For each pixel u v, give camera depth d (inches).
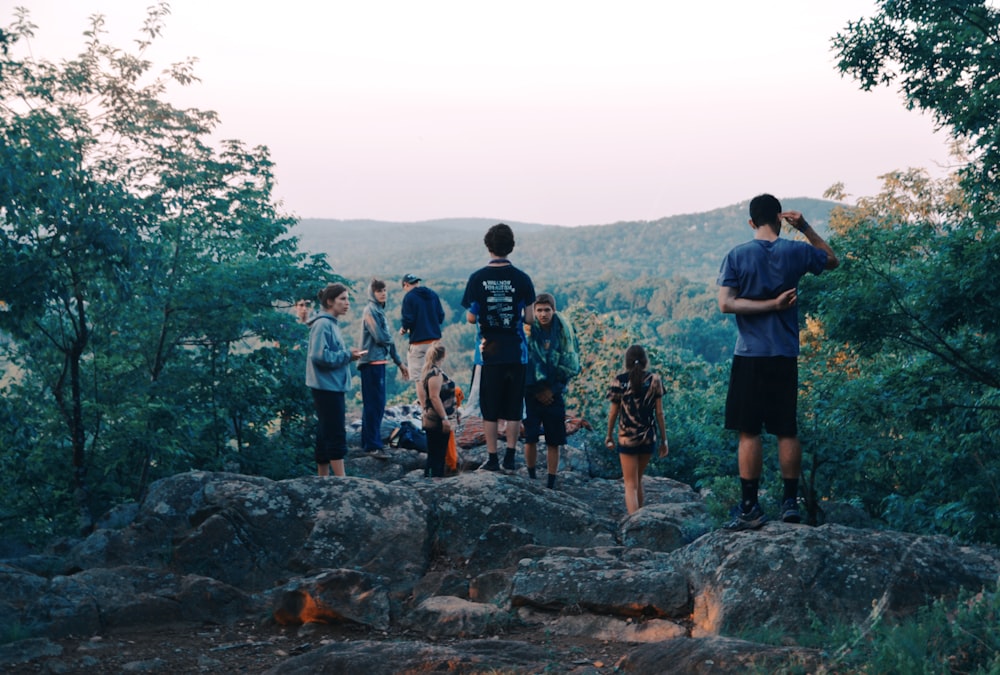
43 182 342.6
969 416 383.2
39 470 427.2
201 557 241.9
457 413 477.7
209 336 481.1
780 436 207.0
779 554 194.9
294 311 511.5
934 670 142.3
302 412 503.8
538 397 347.3
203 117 462.3
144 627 211.6
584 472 455.2
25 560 250.1
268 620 218.1
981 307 373.1
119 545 250.2
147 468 445.4
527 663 174.9
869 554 193.3
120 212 372.2
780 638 175.2
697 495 396.8
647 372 311.1
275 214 506.0
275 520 254.8
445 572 246.5
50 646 192.9
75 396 397.7
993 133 436.5
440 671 166.7
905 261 407.2
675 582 201.2
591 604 202.8
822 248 201.3
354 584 216.8
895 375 393.4
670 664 161.6
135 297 436.8
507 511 270.4
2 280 343.3
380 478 419.5
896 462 411.2
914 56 493.4
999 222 414.0
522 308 329.4
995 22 480.4
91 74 416.8
